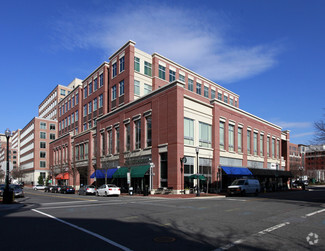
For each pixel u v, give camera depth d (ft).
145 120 124.98
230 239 28.27
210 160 123.65
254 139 166.30
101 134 162.30
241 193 100.53
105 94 171.53
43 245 26.61
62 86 339.77
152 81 158.20
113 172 137.28
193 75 185.57
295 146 408.67
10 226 36.68
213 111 129.29
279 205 60.08
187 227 34.47
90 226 35.94
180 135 107.65
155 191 112.68
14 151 493.36
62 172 215.72
